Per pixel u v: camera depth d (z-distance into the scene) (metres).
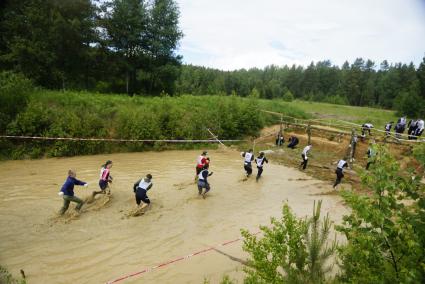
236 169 17.09
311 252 4.75
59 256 7.50
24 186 11.89
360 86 90.50
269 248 4.75
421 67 59.53
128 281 6.80
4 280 6.29
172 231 9.23
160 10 33.44
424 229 3.46
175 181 13.88
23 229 8.62
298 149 23.14
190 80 84.94
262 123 28.50
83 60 27.34
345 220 4.14
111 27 30.19
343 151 21.86
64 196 9.20
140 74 35.69
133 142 19.41
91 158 16.94
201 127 23.41
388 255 3.88
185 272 7.29
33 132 16.20
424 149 3.78
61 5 25.34
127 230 9.04
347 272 4.44
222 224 9.98
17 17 23.41
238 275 7.28
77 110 18.34
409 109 46.38
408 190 3.69
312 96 85.62
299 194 13.60
